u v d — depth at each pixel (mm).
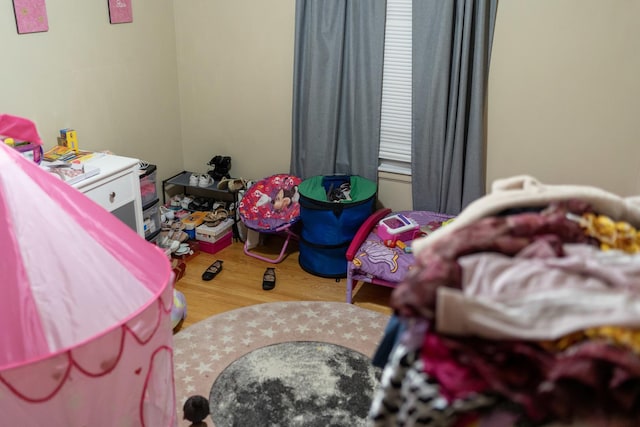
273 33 3807
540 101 3283
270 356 2850
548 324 913
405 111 3604
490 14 3189
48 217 1678
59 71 3240
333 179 3709
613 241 1126
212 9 3924
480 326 919
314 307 3275
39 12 3043
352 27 3451
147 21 3807
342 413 2510
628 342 866
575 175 3359
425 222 3467
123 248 1788
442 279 988
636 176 3223
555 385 866
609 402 862
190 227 3893
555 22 3117
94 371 1507
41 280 1636
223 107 4152
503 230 1085
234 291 3465
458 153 3420
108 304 1703
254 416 2479
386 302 3391
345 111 3705
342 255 3572
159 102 4055
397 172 3730
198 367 2760
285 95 3920
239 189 4016
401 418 989
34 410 1463
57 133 3299
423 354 972
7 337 1623
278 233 4023
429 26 3264
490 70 3322
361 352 2896
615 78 3105
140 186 3396
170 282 1754
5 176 1663
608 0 2992
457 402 922
